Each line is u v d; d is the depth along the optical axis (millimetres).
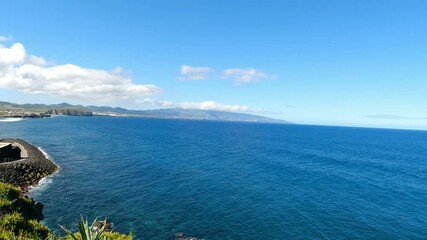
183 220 33125
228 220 33969
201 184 50281
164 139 136250
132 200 39219
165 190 45094
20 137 111125
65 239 13086
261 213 36938
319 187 53156
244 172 63844
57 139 110938
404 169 81188
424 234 32875
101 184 46656
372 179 64000
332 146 143500
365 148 141625
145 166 64438
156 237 28484
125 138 130250
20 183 43406
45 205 35250
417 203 45438
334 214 38188
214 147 113000
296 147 129250
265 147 122938
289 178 59875
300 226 33438
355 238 31078
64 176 50844
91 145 98125
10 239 11273
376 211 40375
